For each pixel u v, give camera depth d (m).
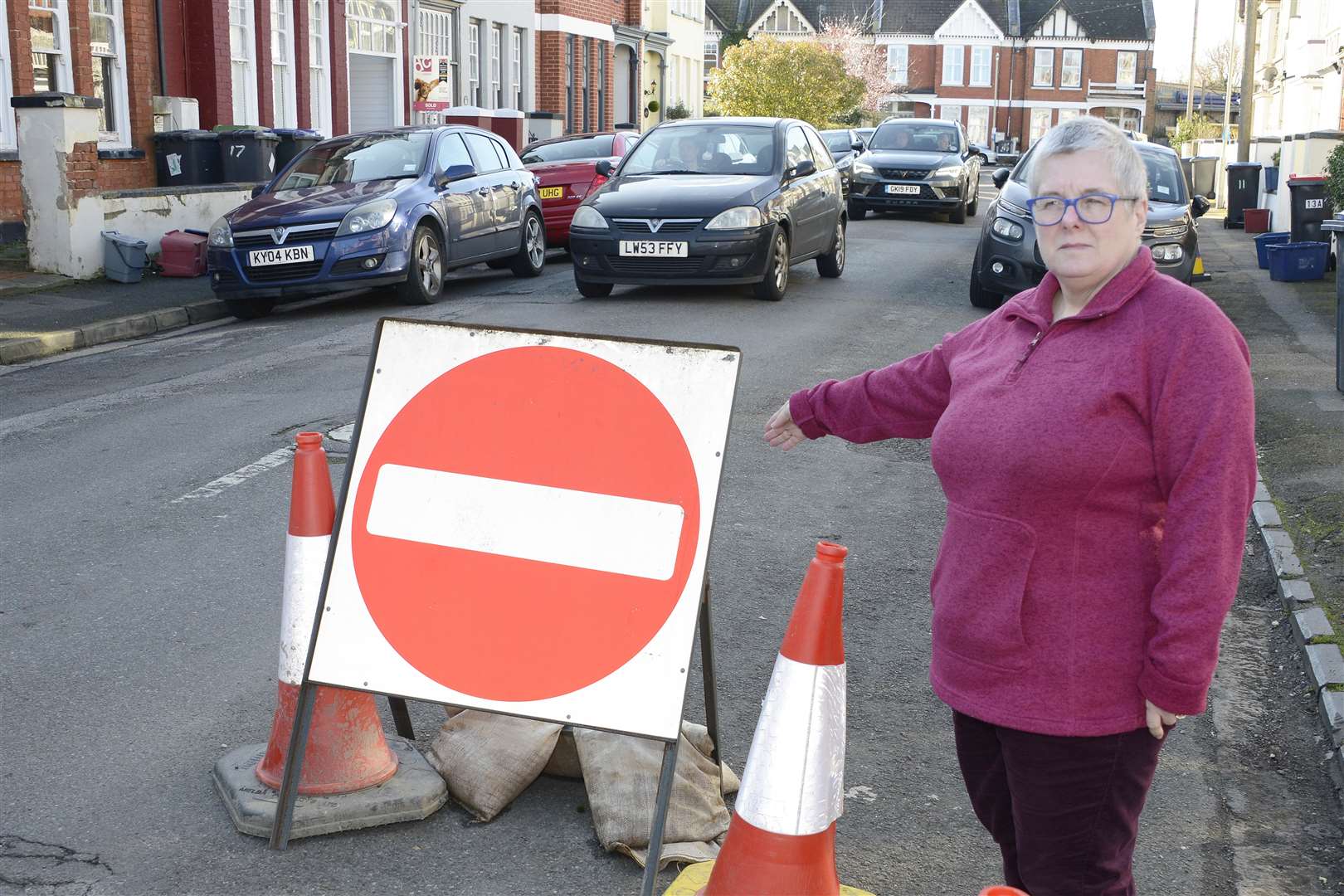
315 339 11.12
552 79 35.16
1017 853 2.61
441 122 26.58
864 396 2.93
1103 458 2.31
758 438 7.80
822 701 2.79
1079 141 2.37
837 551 2.79
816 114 54.94
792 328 11.51
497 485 3.33
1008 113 84.50
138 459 7.20
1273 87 45.16
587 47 37.53
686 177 13.35
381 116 27.31
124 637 4.78
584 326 11.50
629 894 3.29
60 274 14.18
